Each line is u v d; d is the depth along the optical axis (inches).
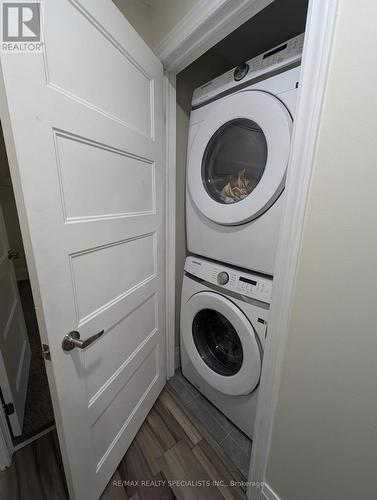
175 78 45.0
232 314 40.4
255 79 35.2
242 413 45.0
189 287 50.3
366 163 19.2
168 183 48.4
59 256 24.8
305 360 26.5
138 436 46.9
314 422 26.8
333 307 23.1
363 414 22.5
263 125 32.9
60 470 40.3
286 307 27.0
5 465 40.3
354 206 20.3
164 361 57.4
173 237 52.4
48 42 21.4
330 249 22.5
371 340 20.9
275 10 41.4
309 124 22.1
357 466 23.8
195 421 50.3
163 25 39.6
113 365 36.7
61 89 23.2
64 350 26.7
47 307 24.1
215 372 47.3
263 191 33.7
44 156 22.0
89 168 27.9
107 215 31.8
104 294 32.9
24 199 21.0
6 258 53.5
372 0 17.1
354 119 19.3
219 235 42.8
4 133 19.9
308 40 20.9
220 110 38.9
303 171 23.3
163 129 44.6
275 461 32.6
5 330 46.1
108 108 30.1
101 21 27.0
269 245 35.5
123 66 31.9
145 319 45.8
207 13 30.3
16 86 19.3
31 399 53.9
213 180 45.9
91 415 32.2
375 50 17.5
